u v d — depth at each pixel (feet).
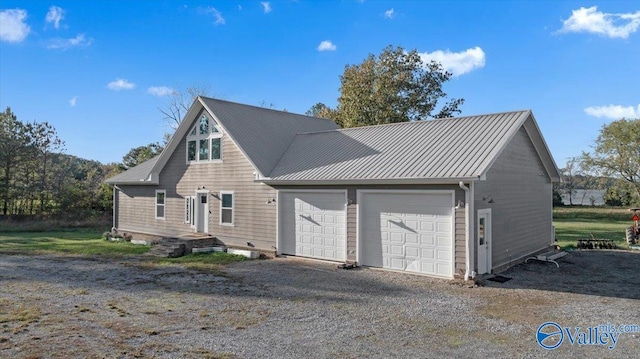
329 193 49.19
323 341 23.49
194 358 20.90
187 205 66.03
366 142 54.65
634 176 130.31
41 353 21.45
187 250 57.00
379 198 44.96
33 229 95.20
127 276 42.14
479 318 27.73
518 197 48.39
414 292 34.76
